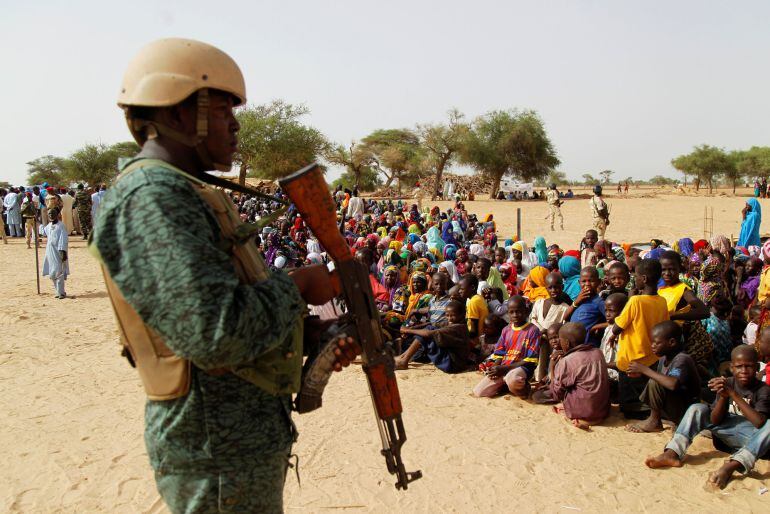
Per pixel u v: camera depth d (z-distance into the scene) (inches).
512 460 210.8
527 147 2449.6
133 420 248.5
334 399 270.5
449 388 290.0
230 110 80.4
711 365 270.8
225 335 65.8
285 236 633.0
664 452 206.8
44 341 371.9
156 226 67.2
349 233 730.8
